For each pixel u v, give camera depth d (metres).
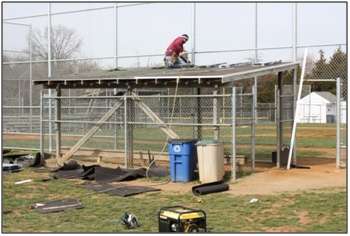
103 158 16.89
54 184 12.89
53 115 21.20
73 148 15.68
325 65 16.27
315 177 12.83
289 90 15.17
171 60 17.36
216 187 11.27
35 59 23.66
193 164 12.85
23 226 8.49
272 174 13.33
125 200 10.69
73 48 27.80
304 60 14.84
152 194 11.33
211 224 8.37
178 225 7.23
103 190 11.80
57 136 16.11
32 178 13.92
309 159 16.61
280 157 14.73
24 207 10.11
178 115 17.45
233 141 12.51
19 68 23.69
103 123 15.16
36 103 23.52
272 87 25.92
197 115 15.57
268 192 11.09
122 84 14.73
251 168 14.23
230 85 14.04
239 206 9.78
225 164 15.02
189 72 14.21
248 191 11.28
